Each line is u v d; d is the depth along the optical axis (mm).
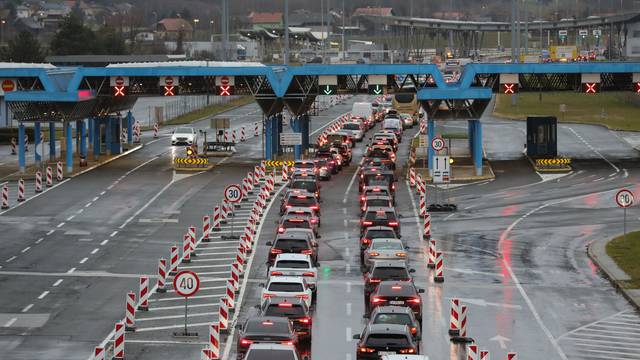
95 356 40562
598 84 110812
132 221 79625
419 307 47312
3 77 108312
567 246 70688
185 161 109875
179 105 196125
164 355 44531
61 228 76562
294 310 44500
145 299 52688
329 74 110750
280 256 55250
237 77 115000
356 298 55438
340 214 83250
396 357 34938
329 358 43969
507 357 40688
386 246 60438
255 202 83438
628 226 77812
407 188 98000
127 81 110312
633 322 51062
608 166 111812
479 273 62250
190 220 80250
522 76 112562
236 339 47062
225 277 60438
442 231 76125
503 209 85938
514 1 183000
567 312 53031
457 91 103438
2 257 66250
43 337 47625
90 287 58062
